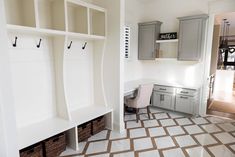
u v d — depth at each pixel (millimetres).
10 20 2012
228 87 6309
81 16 2705
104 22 2916
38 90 2436
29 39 2250
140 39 4465
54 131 2191
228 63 8547
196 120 3656
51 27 2455
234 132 3098
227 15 4781
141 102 3516
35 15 1942
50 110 2623
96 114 2801
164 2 4258
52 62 2566
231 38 8438
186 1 3943
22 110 2273
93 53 3182
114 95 3062
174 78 4383
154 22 4117
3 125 1343
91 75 3240
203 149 2545
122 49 2918
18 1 2053
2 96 1329
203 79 3908
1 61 1311
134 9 4293
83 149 2539
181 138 2869
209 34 3693
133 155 2387
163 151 2486
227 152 2473
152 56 4316
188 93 3777
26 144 1888
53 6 2381
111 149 2535
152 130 3166
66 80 2809
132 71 4559
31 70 2320
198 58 3652
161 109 4355
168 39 4070
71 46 2820
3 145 1356
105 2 2893
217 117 3840
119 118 3059
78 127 2664
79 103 3084
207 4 3658
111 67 3018
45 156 2248
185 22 3713
